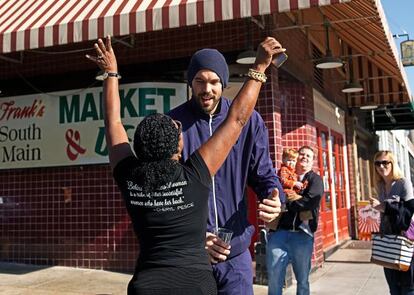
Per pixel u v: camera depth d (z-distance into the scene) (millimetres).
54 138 8664
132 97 8125
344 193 12312
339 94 12180
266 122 7461
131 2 6840
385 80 11930
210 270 2227
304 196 4891
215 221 2721
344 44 10008
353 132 13328
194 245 2180
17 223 8836
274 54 2395
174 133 2287
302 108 8531
